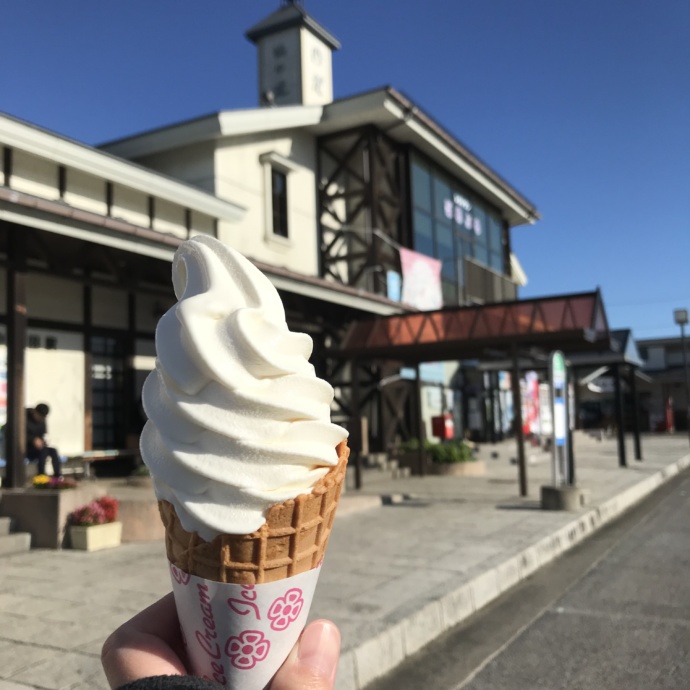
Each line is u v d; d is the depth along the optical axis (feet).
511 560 22.88
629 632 17.48
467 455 53.98
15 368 26.78
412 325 43.45
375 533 28.58
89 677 13.25
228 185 47.34
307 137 56.95
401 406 61.72
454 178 75.05
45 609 17.70
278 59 65.92
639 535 30.96
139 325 42.09
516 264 98.84
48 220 25.43
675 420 138.10
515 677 14.84
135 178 37.68
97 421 39.37
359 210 58.39
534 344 39.93
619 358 57.52
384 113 55.98
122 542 27.07
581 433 99.40
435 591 18.95
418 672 15.20
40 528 25.75
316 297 42.96
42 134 32.76
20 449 27.02
